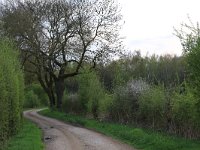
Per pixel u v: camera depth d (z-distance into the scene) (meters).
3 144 20.56
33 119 47.94
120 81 35.25
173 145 18.95
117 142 23.61
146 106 27.12
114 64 50.66
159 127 25.19
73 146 22.22
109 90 39.91
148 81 32.78
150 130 25.64
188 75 17.89
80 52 52.22
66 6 50.84
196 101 17.80
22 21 48.50
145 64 70.88
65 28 51.41
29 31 48.66
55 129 33.72
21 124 31.58
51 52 51.06
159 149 19.33
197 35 17.22
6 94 21.53
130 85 32.19
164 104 24.30
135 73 51.53
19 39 48.59
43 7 50.38
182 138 21.11
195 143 19.09
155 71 57.22
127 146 21.77
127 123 30.92
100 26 52.09
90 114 43.09
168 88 25.03
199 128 20.50
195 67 17.09
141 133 24.28
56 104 60.09
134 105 30.56
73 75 54.88
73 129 33.12
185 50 17.42
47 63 52.62
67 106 53.94
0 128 20.80
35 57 51.84
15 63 27.25
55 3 50.88
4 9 49.59
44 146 22.34
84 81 45.56
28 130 30.20
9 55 25.28
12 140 23.00
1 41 26.78
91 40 51.88
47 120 45.94
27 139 23.38
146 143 21.56
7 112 22.50
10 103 24.55
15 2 50.34
